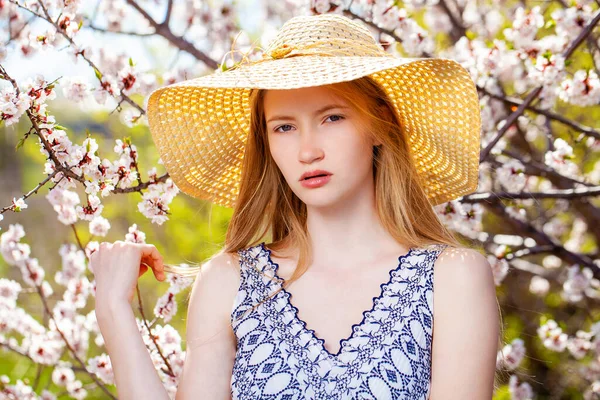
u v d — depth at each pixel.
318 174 1.74
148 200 2.48
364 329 1.71
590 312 4.82
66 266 3.45
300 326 1.76
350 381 1.65
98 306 1.81
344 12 3.24
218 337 1.85
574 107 4.58
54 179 2.28
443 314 1.73
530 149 4.31
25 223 7.90
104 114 5.02
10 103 2.09
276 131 1.79
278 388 1.69
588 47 3.54
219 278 1.92
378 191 1.90
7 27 3.16
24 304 5.20
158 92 1.95
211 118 2.08
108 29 3.59
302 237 1.89
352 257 1.86
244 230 2.04
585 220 4.58
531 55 3.14
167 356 2.76
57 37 2.61
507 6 4.41
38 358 3.31
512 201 3.40
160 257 1.91
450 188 2.10
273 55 1.88
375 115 1.86
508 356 3.37
